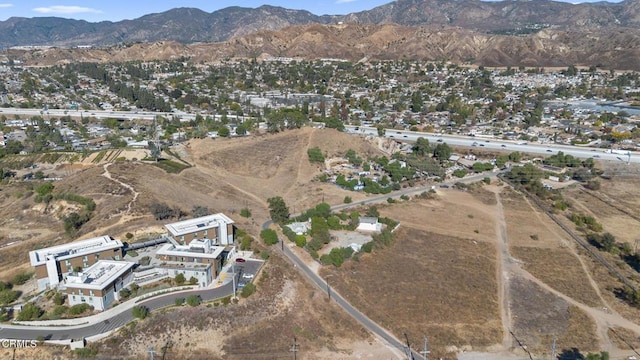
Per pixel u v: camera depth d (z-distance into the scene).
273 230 116.56
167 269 93.50
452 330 86.50
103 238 104.31
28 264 103.69
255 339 80.25
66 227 113.88
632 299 97.44
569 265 112.19
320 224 120.00
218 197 144.50
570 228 132.88
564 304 96.12
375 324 87.19
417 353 80.19
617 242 124.81
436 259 111.81
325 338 82.62
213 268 95.00
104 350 74.56
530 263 112.44
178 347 76.88
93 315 82.25
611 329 88.50
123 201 123.75
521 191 163.62
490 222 135.88
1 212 134.25
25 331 78.38
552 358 80.19
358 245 114.56
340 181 163.00
